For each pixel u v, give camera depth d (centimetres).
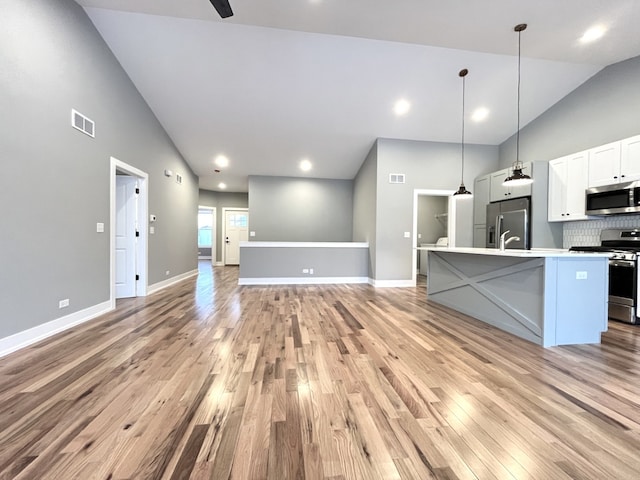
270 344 255
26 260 243
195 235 735
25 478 112
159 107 472
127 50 367
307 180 761
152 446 130
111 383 185
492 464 122
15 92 232
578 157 411
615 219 390
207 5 279
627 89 375
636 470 118
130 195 448
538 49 334
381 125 530
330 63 395
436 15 275
